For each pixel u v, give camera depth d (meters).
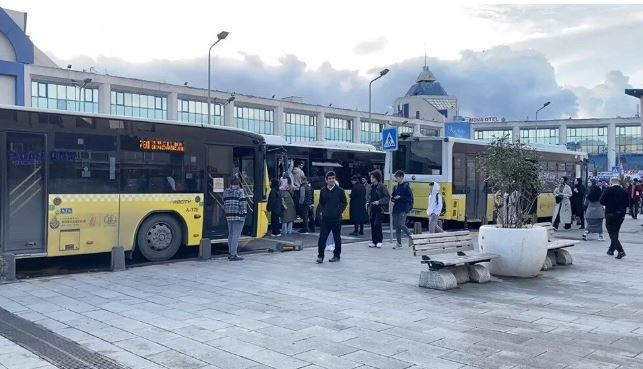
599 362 5.54
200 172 13.09
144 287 9.41
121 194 11.80
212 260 12.56
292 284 9.66
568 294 8.85
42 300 8.41
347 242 16.48
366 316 7.39
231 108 65.44
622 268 11.49
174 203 12.59
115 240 11.70
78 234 11.19
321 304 8.10
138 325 6.96
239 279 10.15
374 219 15.09
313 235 18.47
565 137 90.44
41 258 12.72
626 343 6.18
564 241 12.07
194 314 7.51
